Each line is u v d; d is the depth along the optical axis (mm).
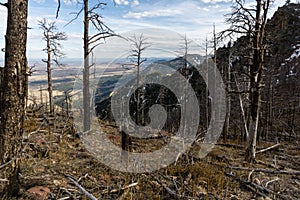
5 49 4094
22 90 4242
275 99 33469
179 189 5887
